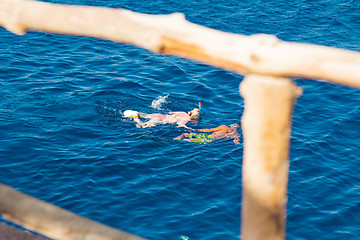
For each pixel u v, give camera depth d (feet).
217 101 55.93
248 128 7.30
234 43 6.88
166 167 42.27
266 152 7.32
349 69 6.14
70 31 7.92
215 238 33.63
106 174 40.52
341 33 80.28
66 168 40.88
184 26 7.22
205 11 85.92
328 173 42.57
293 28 80.89
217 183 40.34
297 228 35.37
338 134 49.39
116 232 9.05
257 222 7.68
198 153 44.65
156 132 48.19
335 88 60.29
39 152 42.96
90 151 43.83
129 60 65.98
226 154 44.80
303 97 57.67
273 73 6.72
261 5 91.40
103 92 55.83
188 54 7.27
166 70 63.10
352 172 42.88
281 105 7.02
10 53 64.75
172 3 88.89
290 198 38.78
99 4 86.17
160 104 54.44
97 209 36.19
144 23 7.37
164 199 37.88
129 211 36.24
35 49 67.21
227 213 36.55
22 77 58.03
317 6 92.73
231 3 91.45
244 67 6.90
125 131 48.06
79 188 38.42
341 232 35.19
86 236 9.04
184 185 39.83
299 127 50.52
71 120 49.32
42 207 9.38
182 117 51.06
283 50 6.55
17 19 8.21
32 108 50.90
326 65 6.27
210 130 49.01
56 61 63.72
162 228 34.55
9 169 40.11
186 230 34.40
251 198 7.64
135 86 58.08
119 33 7.54
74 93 55.06
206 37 7.05
